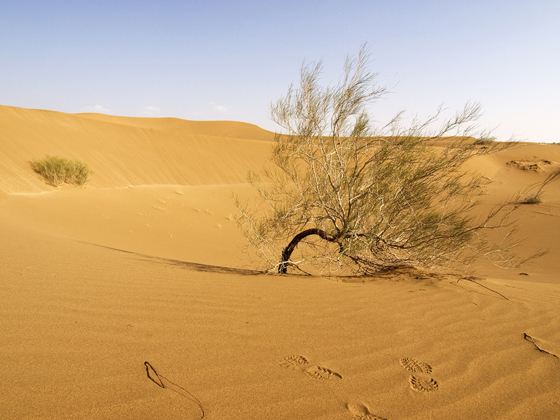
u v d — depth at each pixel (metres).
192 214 17.03
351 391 2.19
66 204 16.31
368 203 5.20
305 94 5.32
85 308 3.13
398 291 4.26
